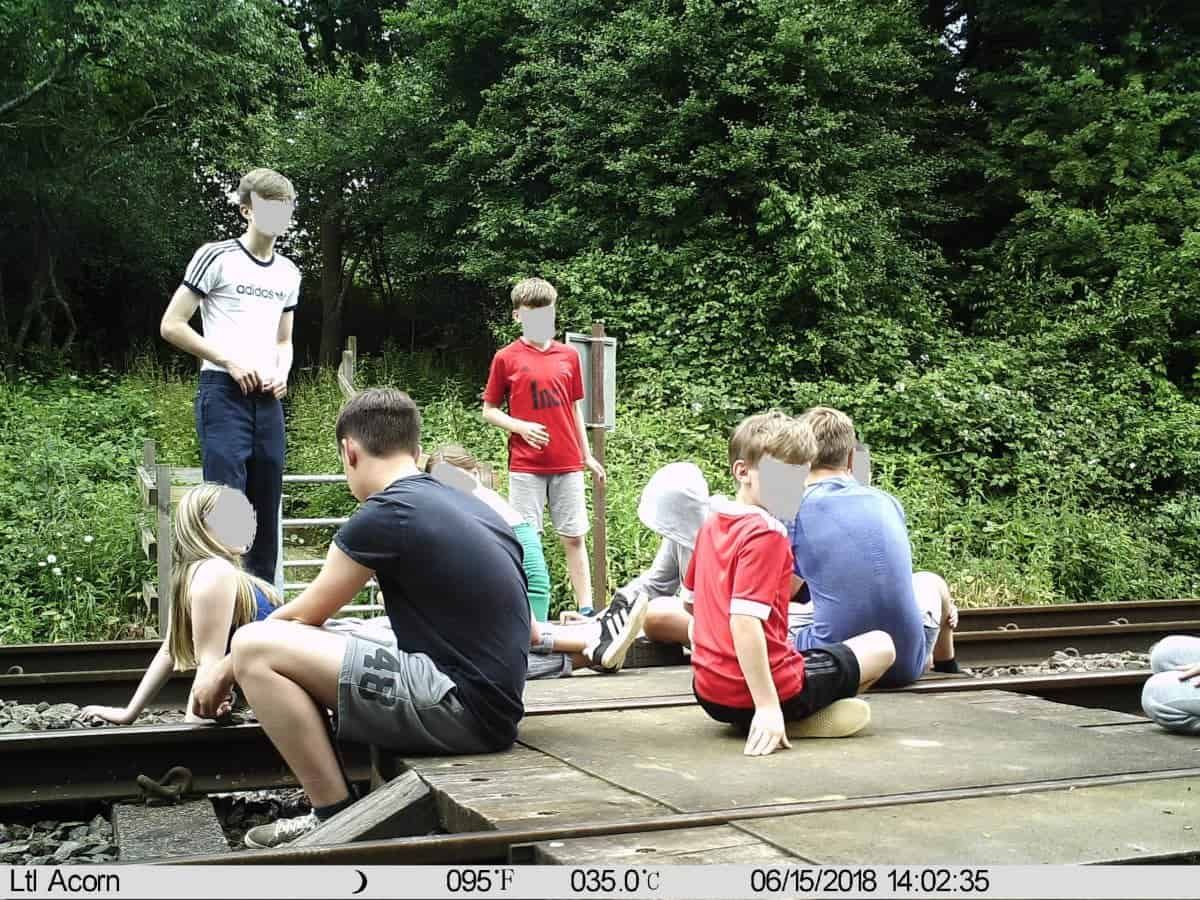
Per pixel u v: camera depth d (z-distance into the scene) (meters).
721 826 2.72
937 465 12.17
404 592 3.48
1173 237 16.02
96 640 7.86
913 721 4.06
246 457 5.55
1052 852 2.50
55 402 14.67
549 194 17.16
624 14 15.79
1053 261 16.22
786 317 14.11
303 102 21.36
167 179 19.80
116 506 9.37
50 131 18.59
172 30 17.56
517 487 7.13
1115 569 10.64
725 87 14.76
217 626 4.02
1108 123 16.64
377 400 3.62
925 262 15.98
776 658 3.65
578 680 5.14
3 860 3.70
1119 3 17.88
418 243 18.98
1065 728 3.94
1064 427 12.98
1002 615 8.38
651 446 11.26
